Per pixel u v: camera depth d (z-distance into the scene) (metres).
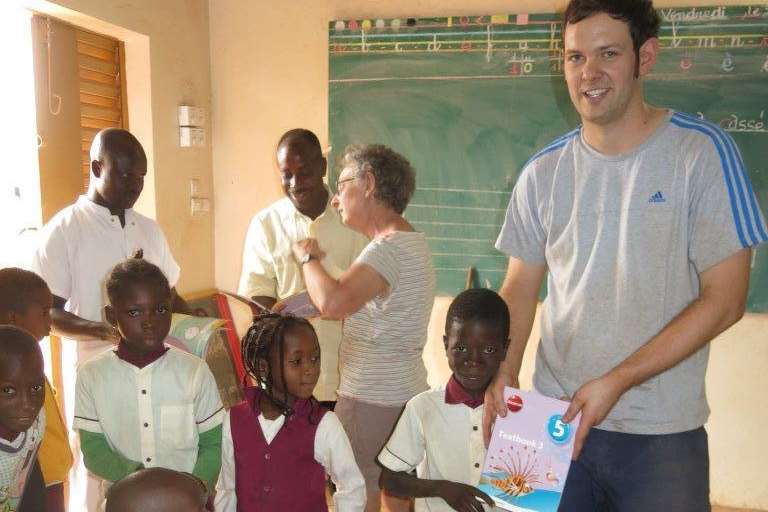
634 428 1.36
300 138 2.37
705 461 1.37
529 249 1.58
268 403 1.56
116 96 3.04
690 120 1.32
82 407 1.62
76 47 2.75
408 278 1.81
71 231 2.12
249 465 1.54
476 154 3.24
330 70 3.34
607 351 1.38
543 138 3.16
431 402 1.51
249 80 3.49
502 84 3.17
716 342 3.05
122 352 1.63
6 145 2.53
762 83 2.88
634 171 1.33
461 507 1.35
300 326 1.55
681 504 1.33
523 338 1.58
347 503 1.53
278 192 3.53
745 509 3.09
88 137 2.87
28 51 2.51
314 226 2.43
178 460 1.64
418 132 3.29
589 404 1.24
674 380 1.34
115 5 2.77
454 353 1.42
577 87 1.31
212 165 3.59
